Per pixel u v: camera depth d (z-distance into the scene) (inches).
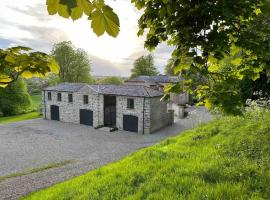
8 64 87.0
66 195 363.6
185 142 539.5
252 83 702.5
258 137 439.2
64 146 979.3
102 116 1317.7
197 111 1614.2
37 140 1084.5
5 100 2014.0
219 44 124.0
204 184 288.4
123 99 1238.9
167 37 157.9
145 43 160.9
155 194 280.7
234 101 130.2
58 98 1529.3
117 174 393.7
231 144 445.1
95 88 1364.4
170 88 145.3
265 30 131.4
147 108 1163.3
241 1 109.4
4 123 1514.5
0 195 535.2
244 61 154.6
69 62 2402.8
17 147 973.8
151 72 3191.4
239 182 281.0
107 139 1086.4
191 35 133.7
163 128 1283.2
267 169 316.5
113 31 51.6
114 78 2682.1
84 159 803.4
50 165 748.6
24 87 2129.7
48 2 47.4
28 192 546.6
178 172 344.8
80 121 1428.4
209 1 117.5
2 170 713.0
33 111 2193.7
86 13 49.5
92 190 346.6
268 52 128.8
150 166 400.2
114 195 310.5
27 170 707.4
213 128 589.9
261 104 631.8
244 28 136.3
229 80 136.7
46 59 91.8
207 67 146.1
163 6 127.4
